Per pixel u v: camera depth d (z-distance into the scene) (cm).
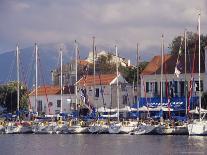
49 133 11612
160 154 6994
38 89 15638
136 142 8762
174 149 7525
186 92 10850
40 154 7325
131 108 12269
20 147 8438
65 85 15475
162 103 11700
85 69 15800
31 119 13025
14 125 12138
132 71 15425
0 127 12144
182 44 14450
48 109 14575
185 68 11325
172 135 10000
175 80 12588
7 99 15962
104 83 14275
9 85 16112
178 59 12344
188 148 7631
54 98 14900
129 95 14288
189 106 10656
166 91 12306
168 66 12938
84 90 13862
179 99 11969
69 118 12231
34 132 11800
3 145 8856
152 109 11756
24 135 11312
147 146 8038
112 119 12069
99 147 8088
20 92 15825
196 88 12200
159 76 12900
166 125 10156
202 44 13812
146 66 14225
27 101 15475
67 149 7925
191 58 12825
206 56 12194
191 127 9688
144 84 13100
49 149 8000
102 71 16938
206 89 12106
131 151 7419
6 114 14050
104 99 14238
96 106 13438
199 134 9656
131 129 10694
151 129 10331
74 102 14438
